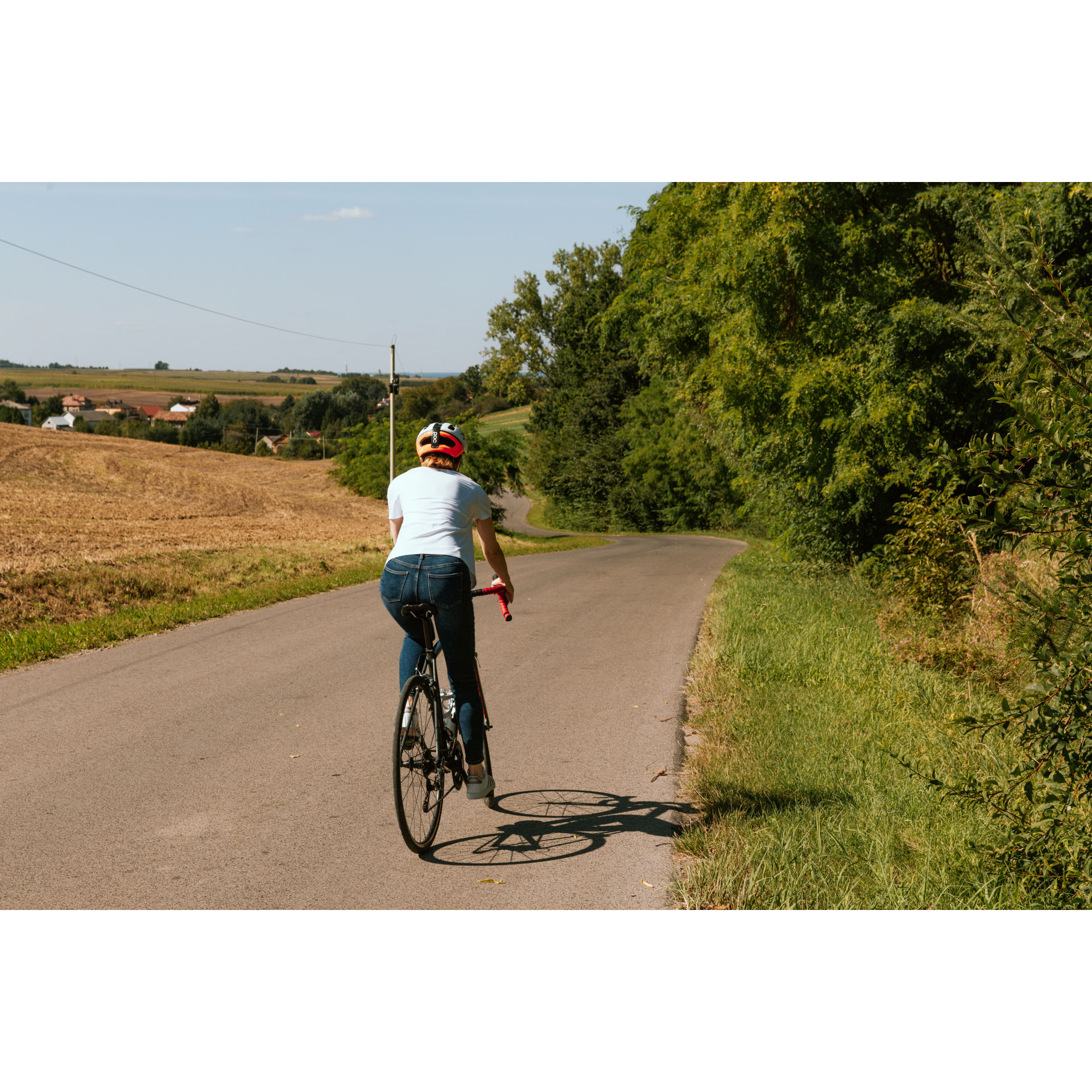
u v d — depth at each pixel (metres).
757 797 4.81
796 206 15.90
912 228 15.94
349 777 5.33
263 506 37.19
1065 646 3.46
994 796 4.09
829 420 16.02
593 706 7.09
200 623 11.23
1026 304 3.70
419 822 4.18
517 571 20.17
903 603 9.61
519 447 46.53
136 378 185.88
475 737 4.36
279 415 143.38
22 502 28.36
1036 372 3.61
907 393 15.30
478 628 11.20
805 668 7.97
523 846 4.31
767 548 26.97
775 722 6.23
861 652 8.64
